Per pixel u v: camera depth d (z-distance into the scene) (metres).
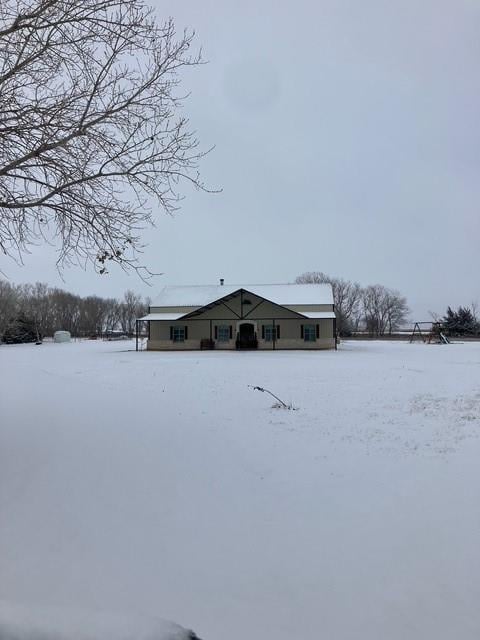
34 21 5.66
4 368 17.44
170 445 5.94
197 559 3.20
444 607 2.65
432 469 4.92
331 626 2.51
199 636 2.42
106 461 5.25
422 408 8.38
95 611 2.57
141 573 3.02
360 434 6.51
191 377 14.48
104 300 92.62
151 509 4.02
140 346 40.34
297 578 2.96
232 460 5.34
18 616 2.48
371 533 3.53
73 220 6.29
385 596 2.76
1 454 5.33
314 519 3.79
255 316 35.88
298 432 6.68
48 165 5.94
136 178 6.32
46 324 74.31
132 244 6.97
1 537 3.50
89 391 10.61
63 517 3.85
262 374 15.41
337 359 23.16
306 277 89.94
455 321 68.81
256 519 3.81
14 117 5.68
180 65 6.32
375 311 92.25
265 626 2.51
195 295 40.25
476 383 12.30
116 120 6.06
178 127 6.99
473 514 3.81
